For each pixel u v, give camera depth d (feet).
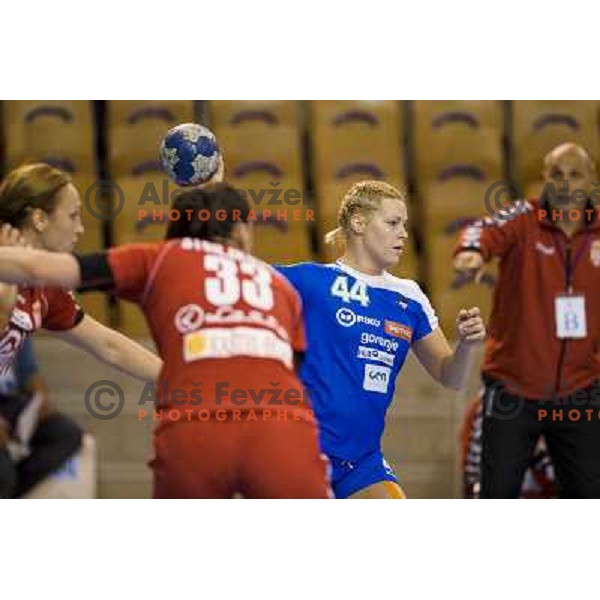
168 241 38.63
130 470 70.08
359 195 45.34
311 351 44.32
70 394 70.69
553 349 55.31
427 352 45.68
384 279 45.34
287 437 37.14
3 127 81.76
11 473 57.31
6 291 43.06
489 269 76.64
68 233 43.60
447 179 80.53
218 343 37.40
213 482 37.27
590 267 55.77
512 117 82.12
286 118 81.92
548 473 63.77
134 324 75.25
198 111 81.41
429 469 70.03
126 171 80.02
